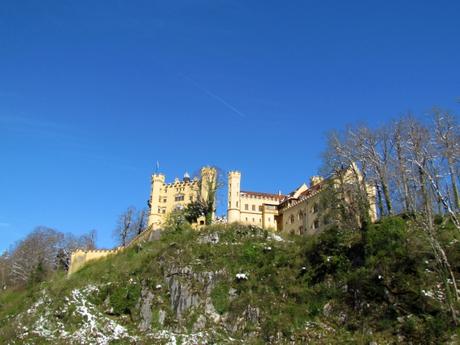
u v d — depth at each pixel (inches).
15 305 3661.4
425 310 2166.6
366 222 2753.4
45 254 5305.1
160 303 2893.7
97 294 3159.5
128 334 2765.7
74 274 3863.2
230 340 2534.5
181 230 3932.1
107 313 2999.5
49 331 2913.4
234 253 3125.0
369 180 3304.6
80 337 2765.7
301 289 2662.4
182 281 2955.2
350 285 2476.6
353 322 2325.3
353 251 2677.2
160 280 3051.2
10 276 5064.0
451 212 2405.3
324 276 2672.2
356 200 3171.8
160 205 4795.8
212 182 4451.3
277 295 2704.2
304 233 3885.3
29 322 3046.3
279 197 4896.7
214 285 2886.3
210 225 3580.2
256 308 2642.7
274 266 2940.5
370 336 2183.8
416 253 2402.8
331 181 3449.8
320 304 2511.1
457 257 2337.6
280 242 3272.6
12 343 2849.4
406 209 2878.9
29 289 4084.6
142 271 3198.8
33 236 5428.2
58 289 3380.9
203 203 4323.3
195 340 2571.4
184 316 2773.1
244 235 3378.4
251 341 2482.8
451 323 2039.9
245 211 4709.6
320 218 3769.7
